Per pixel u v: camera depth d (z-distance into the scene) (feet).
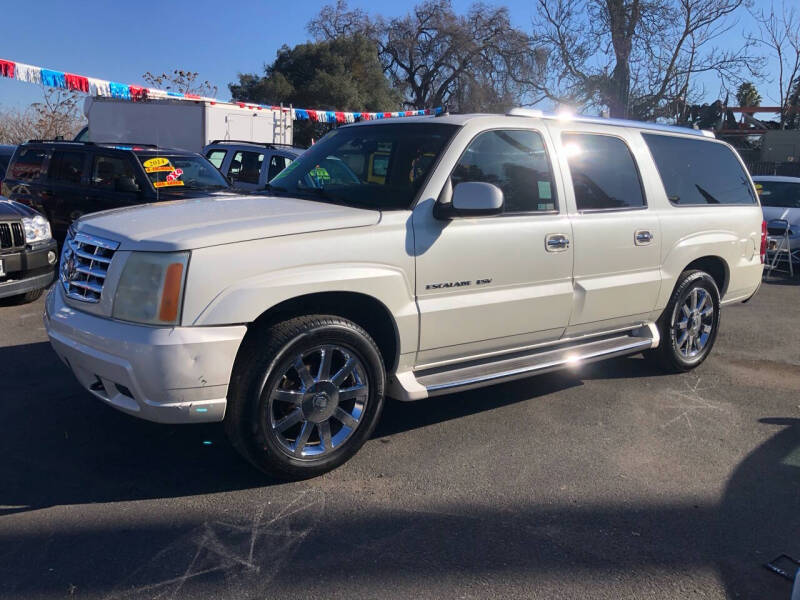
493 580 9.96
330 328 12.22
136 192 30.22
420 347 13.62
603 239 16.28
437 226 13.48
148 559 10.15
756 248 21.17
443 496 12.34
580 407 17.03
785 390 18.84
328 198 14.23
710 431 15.81
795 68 95.66
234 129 53.36
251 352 11.75
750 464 14.12
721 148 20.65
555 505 12.17
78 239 12.75
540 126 15.67
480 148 14.46
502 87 116.98
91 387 12.49
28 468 12.77
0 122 78.89
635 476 13.42
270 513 11.55
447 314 13.71
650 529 11.51
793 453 14.73
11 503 11.56
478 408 16.74
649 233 17.40
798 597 8.56
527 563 10.40
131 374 11.13
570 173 15.90
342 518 11.47
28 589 9.38
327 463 12.76
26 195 34.55
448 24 125.59
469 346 14.43
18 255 22.85
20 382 17.08
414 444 14.52
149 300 11.17
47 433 14.26
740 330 25.67
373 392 13.08
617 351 17.13
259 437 11.82
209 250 11.22
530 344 15.72
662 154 18.48
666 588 9.95
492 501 12.23
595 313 16.51
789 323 27.04
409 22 130.41
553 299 15.43
